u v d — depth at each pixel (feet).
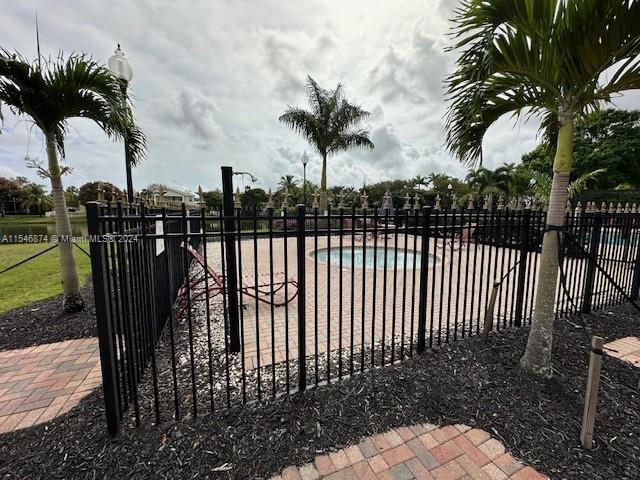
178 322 12.73
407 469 5.49
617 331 11.52
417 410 6.98
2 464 5.41
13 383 8.24
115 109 12.42
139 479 5.13
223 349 10.19
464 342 10.26
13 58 10.68
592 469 5.46
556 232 8.00
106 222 6.16
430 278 21.54
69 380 8.39
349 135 52.49
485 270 23.91
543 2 6.42
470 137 9.74
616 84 7.15
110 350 5.92
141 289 8.25
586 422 5.91
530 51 7.14
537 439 6.17
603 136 63.31
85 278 20.01
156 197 20.38
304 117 50.49
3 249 32.37
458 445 6.04
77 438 6.03
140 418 6.62
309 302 15.65
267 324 12.66
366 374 8.38
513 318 13.19
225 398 7.40
